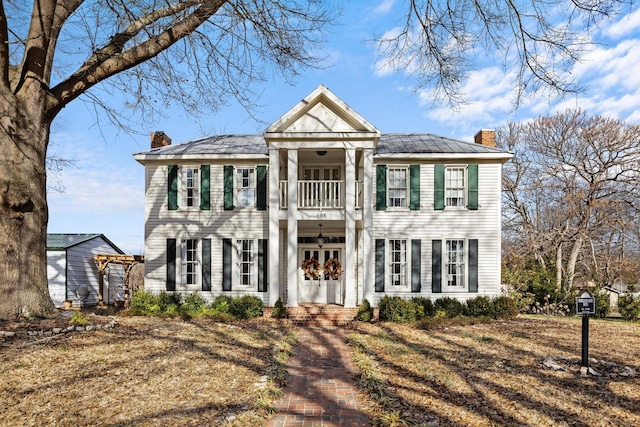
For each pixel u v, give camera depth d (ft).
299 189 55.11
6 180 29.55
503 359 28.09
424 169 53.52
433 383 22.62
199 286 53.01
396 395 20.66
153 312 45.83
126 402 18.29
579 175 80.89
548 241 79.20
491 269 52.16
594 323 47.34
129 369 22.90
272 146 47.57
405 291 52.06
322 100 47.93
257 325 41.91
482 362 27.20
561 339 35.63
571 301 58.70
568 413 18.45
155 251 53.36
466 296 51.93
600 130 76.79
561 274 69.62
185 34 32.32
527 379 23.36
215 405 18.53
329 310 45.75
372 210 48.65
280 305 46.03
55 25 31.91
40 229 31.68
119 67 31.91
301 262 55.21
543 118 85.51
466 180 53.06
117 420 16.35
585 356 25.39
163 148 56.80
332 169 55.67
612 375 24.23
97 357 24.50
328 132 46.83
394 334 37.68
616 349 31.65
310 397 20.71
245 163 54.34
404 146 55.98
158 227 53.67
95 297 74.28
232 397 19.71
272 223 47.39
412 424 16.88
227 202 53.52
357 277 53.52
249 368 24.93
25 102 30.89
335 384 22.94
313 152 51.08
